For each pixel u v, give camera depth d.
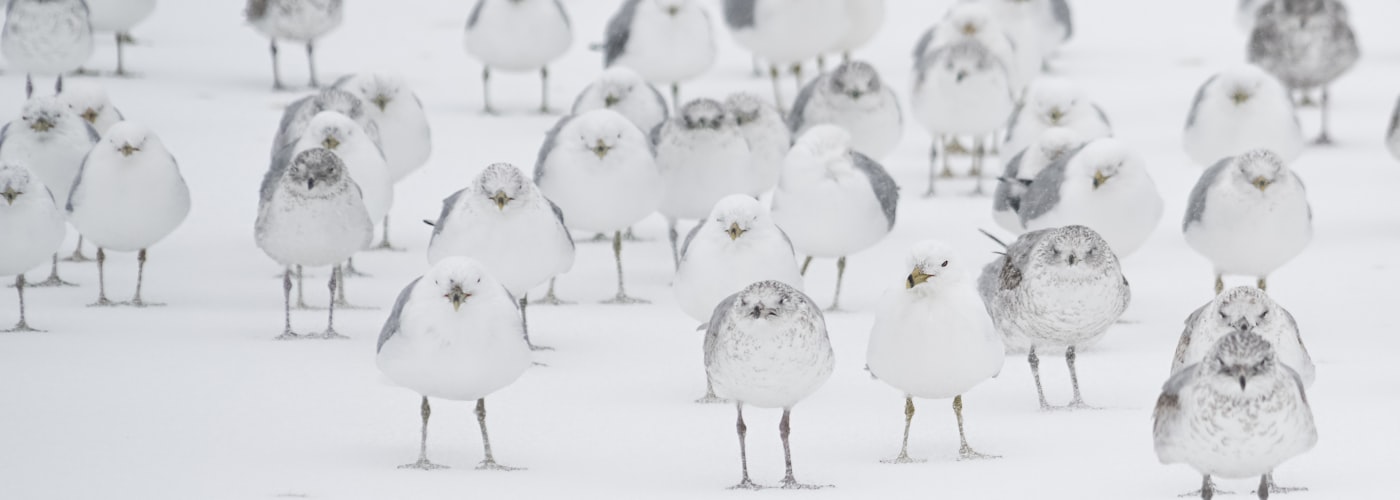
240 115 27.78
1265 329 13.05
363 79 22.95
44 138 20.31
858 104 23.95
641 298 19.17
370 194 19.75
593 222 18.83
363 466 12.81
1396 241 21.09
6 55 27.03
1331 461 12.71
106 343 16.73
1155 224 19.16
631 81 23.94
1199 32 36.97
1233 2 40.50
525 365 12.90
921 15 39.38
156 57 32.47
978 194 24.47
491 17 28.44
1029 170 20.97
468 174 24.52
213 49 33.69
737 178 20.17
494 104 29.73
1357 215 22.48
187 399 14.68
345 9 38.97
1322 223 22.12
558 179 18.69
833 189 18.14
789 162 18.31
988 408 14.69
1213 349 10.92
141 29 35.47
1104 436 13.66
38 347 16.52
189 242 21.36
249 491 12.05
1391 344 16.56
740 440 12.62
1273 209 17.62
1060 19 31.78
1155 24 38.06
